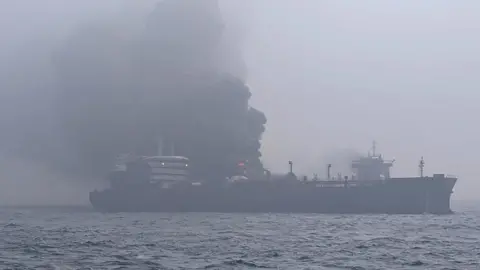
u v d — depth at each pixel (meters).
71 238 117.00
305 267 76.38
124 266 75.75
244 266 76.94
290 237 121.62
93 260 81.38
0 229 145.75
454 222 183.00
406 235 128.62
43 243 105.06
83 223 179.12
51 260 81.12
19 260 81.00
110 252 91.56
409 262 81.56
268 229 147.38
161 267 75.19
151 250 94.88
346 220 193.75
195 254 89.81
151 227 156.75
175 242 108.94
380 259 84.81
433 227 157.25
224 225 165.38
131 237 120.69
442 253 92.38
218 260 82.62
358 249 97.62
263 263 79.81
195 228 151.62
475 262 82.19
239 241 111.69
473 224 172.38
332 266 77.50
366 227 156.62
